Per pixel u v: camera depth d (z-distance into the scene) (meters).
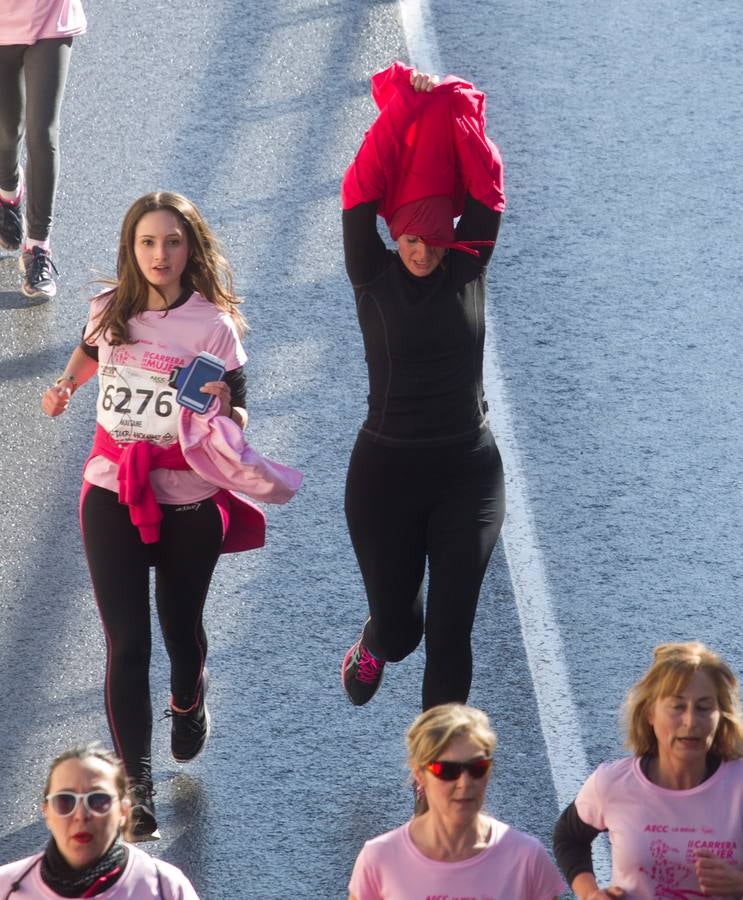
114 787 13.79
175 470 19.00
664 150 35.28
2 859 19.16
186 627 19.69
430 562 19.12
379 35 38.94
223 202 33.09
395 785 20.50
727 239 32.56
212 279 19.28
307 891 18.84
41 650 22.58
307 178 33.94
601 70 38.00
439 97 18.48
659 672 14.73
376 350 18.95
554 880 14.27
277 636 23.00
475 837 14.21
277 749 21.03
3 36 29.11
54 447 26.73
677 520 25.38
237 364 19.42
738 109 36.81
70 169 34.03
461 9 40.34
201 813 19.94
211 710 21.62
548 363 28.89
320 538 24.92
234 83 37.00
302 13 39.81
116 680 18.67
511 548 24.64
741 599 23.83
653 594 23.84
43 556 24.38
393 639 19.83
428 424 18.83
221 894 18.77
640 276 31.36
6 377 28.34
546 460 26.55
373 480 19.08
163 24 39.22
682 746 14.60
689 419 27.69
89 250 31.84
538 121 35.97
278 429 27.09
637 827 14.88
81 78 37.06
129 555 18.92
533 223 32.75
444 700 18.70
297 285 30.78
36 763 20.64
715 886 14.38
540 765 20.67
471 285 19.02
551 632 23.03
